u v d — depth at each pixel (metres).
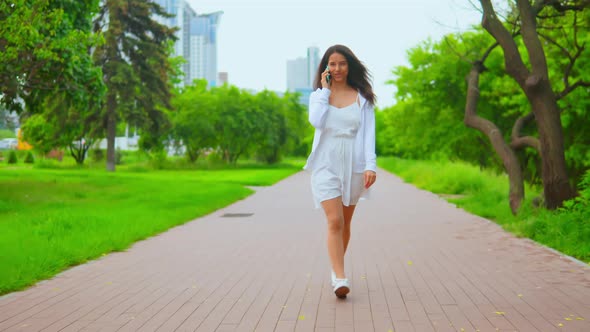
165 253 8.13
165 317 4.68
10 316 4.74
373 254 8.04
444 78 31.39
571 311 4.78
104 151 54.25
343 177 5.31
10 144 89.69
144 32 41.50
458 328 4.28
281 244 9.05
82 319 4.63
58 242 8.13
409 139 36.38
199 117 57.62
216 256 7.86
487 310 4.82
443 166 28.41
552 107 11.08
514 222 11.06
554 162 10.96
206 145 60.34
